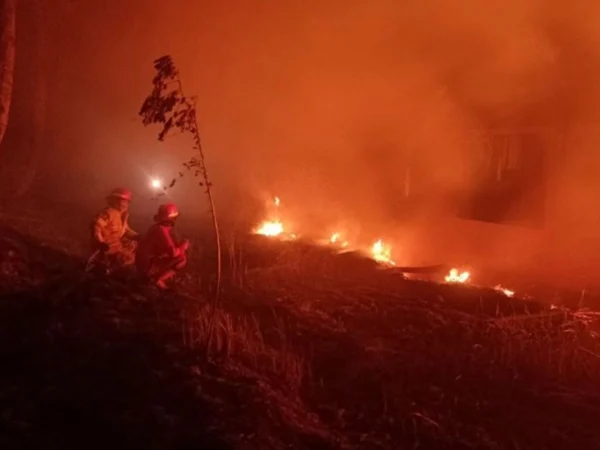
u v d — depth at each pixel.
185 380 5.18
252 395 5.06
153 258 7.49
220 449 4.41
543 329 7.56
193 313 6.46
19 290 6.98
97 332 5.96
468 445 5.07
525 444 5.15
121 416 4.76
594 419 5.60
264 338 6.61
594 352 7.02
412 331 7.25
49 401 4.97
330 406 5.46
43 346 5.75
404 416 5.37
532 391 6.01
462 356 6.60
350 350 6.49
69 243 9.41
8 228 9.16
